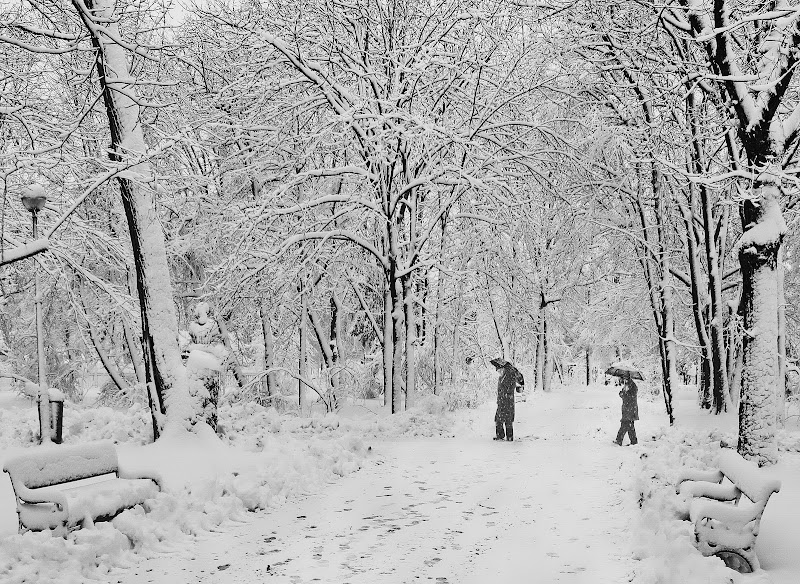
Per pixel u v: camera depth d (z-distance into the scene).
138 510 7.33
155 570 6.27
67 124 14.27
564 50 17.70
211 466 9.59
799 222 17.84
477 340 32.62
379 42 20.75
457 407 27.03
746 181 13.14
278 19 18.14
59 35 11.97
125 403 25.95
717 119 16.20
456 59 20.53
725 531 5.67
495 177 19.47
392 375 20.72
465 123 20.42
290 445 12.44
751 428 10.02
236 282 19.00
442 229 23.44
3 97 12.99
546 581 5.95
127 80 11.90
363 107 19.19
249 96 18.53
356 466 11.93
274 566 6.40
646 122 17.36
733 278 20.77
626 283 28.61
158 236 11.66
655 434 15.89
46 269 15.21
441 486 10.38
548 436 17.39
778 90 9.96
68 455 6.95
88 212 20.84
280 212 18.19
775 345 9.98
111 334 24.45
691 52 15.16
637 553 6.55
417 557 6.68
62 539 6.07
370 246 20.33
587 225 21.08
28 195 12.79
